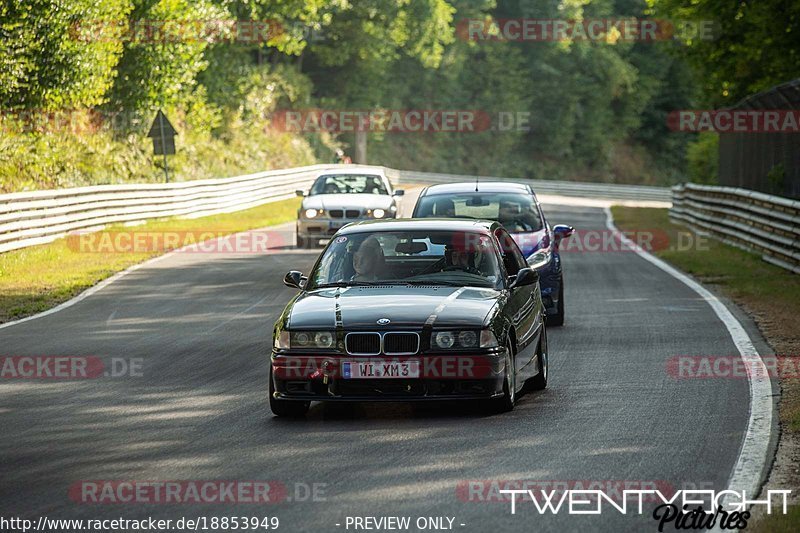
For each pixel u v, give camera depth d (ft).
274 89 599.57
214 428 82.38
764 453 71.92
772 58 356.59
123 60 390.01
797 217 196.85
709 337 125.59
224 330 136.36
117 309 156.35
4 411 89.76
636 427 80.74
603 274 200.75
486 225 99.96
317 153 628.69
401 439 77.71
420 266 94.27
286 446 75.92
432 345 83.46
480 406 87.51
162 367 110.73
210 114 445.78
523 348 92.27
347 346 83.61
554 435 78.38
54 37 323.57
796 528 55.36
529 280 93.20
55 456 73.36
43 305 160.45
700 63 390.63
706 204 298.15
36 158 319.68
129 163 380.99
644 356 113.91
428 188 155.63
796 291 167.12
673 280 189.37
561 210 429.79
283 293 173.06
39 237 235.81
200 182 344.69
